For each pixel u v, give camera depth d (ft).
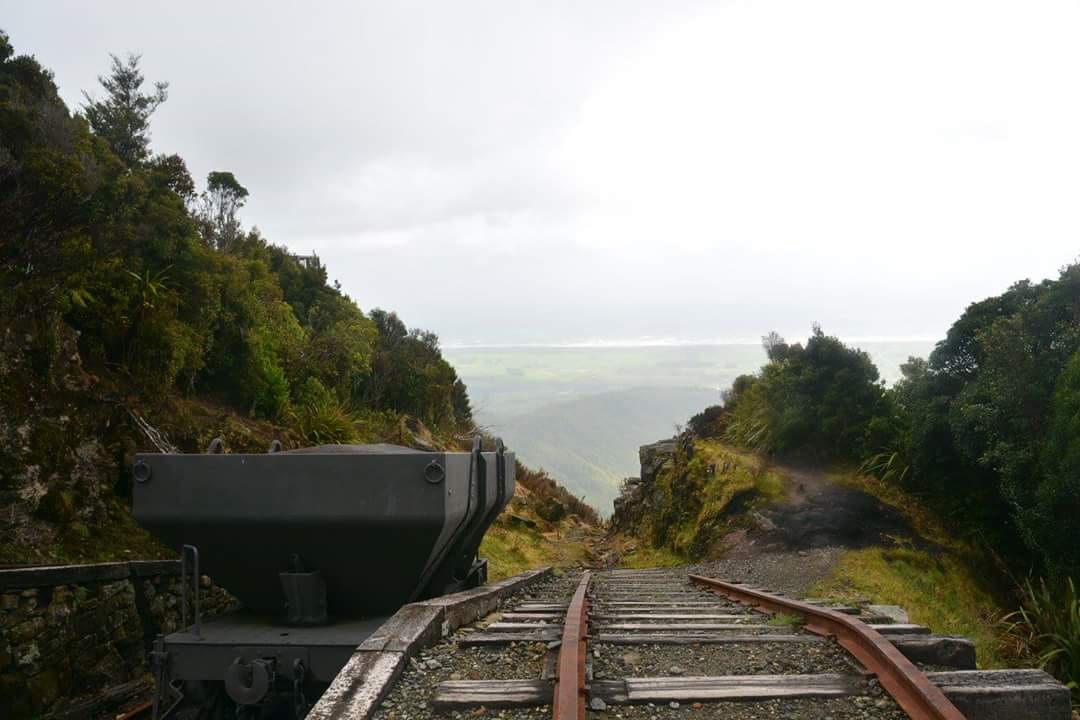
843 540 47.70
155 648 16.16
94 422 32.78
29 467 28.22
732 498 56.39
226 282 49.39
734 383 79.97
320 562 17.57
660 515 69.41
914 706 11.98
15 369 29.30
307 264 93.71
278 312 62.69
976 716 12.16
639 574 46.32
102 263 36.37
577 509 105.40
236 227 73.26
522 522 75.66
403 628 15.81
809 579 39.06
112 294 36.86
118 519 31.81
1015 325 41.81
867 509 50.01
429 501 16.74
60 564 26.94
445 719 12.13
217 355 48.01
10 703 20.88
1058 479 35.12
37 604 22.22
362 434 63.21
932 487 51.13
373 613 18.62
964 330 48.49
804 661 15.56
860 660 14.75
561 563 63.82
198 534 17.19
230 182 75.25
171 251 42.27
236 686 15.16
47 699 22.11
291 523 16.80
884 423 55.62
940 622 34.24
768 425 63.31
